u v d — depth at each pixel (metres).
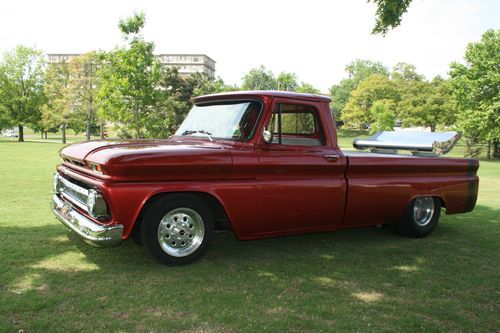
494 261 5.20
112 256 4.81
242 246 5.52
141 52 20.27
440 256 5.35
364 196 5.48
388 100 61.16
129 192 4.12
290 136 5.03
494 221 7.67
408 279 4.48
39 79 56.09
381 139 6.96
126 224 4.14
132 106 20.80
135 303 3.62
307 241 5.88
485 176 18.05
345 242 5.91
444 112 53.69
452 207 6.41
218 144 4.83
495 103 32.88
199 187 4.44
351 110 67.94
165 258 4.47
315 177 5.16
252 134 4.79
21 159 19.73
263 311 3.57
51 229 5.93
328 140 5.29
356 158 5.39
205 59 159.75
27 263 4.51
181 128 5.61
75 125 52.00
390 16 8.18
